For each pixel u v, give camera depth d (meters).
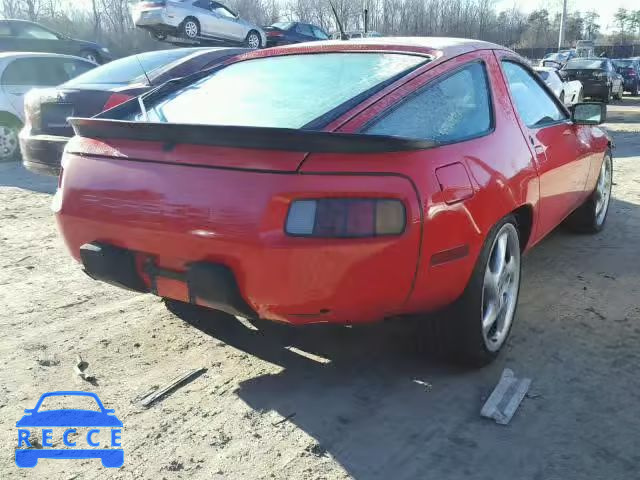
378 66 3.11
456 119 2.96
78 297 4.05
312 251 2.33
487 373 3.05
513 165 3.17
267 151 2.39
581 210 5.15
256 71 3.43
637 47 54.75
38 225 5.80
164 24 16.45
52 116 6.25
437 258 2.59
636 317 3.67
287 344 3.38
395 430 2.60
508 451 2.46
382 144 2.37
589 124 4.23
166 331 3.54
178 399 2.84
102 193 2.72
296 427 2.62
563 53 33.75
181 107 3.27
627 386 2.92
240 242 2.37
